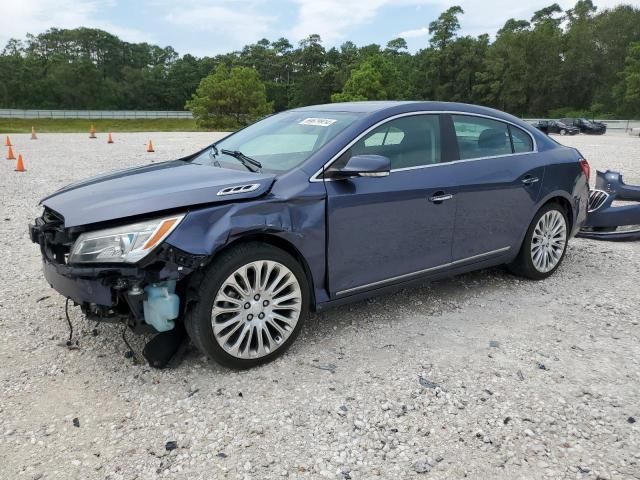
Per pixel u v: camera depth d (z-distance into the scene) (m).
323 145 3.83
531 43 88.25
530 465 2.69
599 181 7.26
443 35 101.19
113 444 2.81
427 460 2.71
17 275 5.29
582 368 3.60
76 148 20.33
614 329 4.20
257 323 3.50
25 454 2.72
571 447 2.82
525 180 4.84
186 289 3.30
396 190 3.97
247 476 2.60
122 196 3.44
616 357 3.76
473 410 3.12
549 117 86.06
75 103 115.69
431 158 4.29
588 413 3.11
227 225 3.24
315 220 3.61
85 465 2.66
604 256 6.16
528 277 5.24
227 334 3.38
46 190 10.19
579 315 4.46
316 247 3.66
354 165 3.60
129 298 3.16
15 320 4.24
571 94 89.00
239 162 4.12
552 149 5.24
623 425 3.00
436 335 4.07
